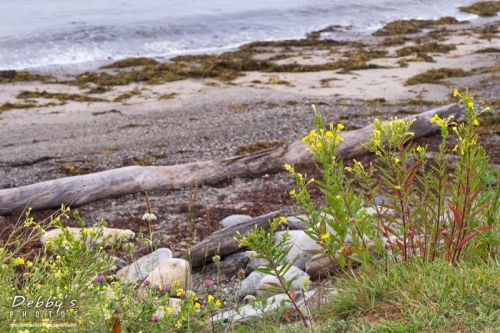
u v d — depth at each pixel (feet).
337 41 78.38
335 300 15.11
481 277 14.20
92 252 14.85
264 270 14.65
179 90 55.52
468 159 15.34
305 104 49.14
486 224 16.81
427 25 90.74
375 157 34.65
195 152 37.86
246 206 29.60
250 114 46.39
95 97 54.03
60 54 68.85
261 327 15.38
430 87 54.60
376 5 100.42
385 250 16.20
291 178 32.76
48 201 29.96
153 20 83.15
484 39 80.89
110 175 31.32
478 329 12.76
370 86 55.77
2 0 93.50
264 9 92.48
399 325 12.99
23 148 39.99
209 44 76.59
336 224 15.56
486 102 47.42
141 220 28.45
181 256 23.97
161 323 13.82
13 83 58.54
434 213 16.28
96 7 90.02
